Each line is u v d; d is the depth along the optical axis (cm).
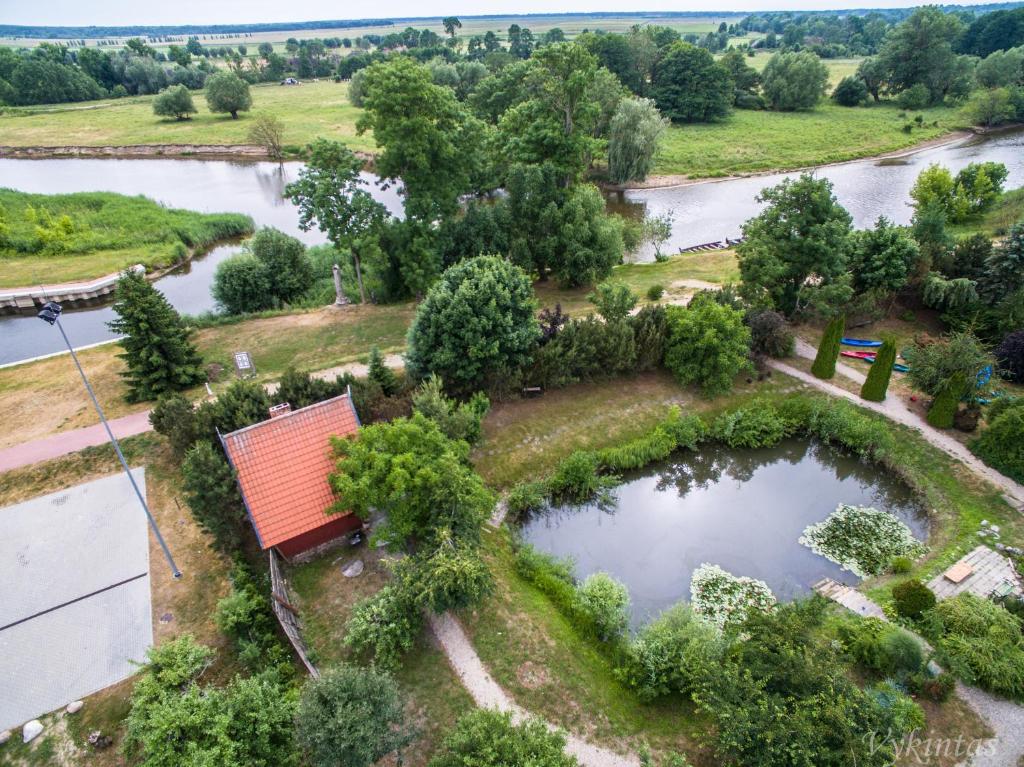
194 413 2881
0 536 2595
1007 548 2500
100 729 1867
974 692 1941
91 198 7581
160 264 6247
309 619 2214
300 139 10694
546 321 3562
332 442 2366
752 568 2619
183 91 12175
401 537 2234
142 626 2198
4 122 12300
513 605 2278
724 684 1680
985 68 11544
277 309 4797
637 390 3603
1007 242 3834
